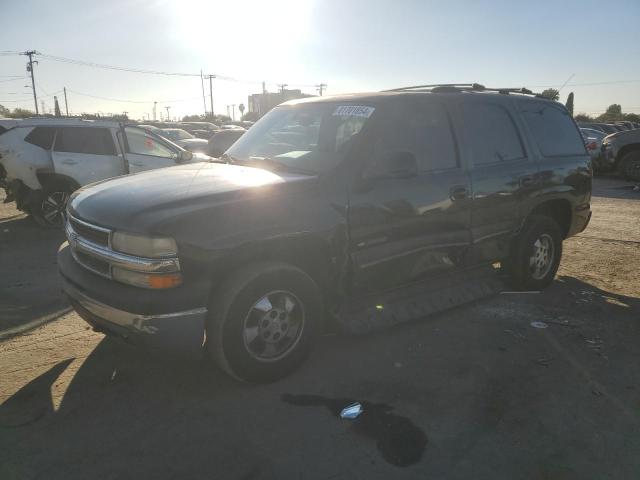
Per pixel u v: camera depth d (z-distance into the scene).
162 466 2.68
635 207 10.94
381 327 3.93
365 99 4.16
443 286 4.57
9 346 4.04
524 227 5.13
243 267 3.27
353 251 3.69
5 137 8.22
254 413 3.16
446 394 3.42
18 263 6.52
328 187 3.58
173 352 3.09
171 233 2.97
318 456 2.77
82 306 3.34
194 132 31.33
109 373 3.63
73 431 2.96
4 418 3.07
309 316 3.56
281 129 4.45
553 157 5.36
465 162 4.46
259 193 3.34
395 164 3.57
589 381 3.63
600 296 5.39
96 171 8.60
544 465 2.74
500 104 4.99
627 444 2.94
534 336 4.36
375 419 3.12
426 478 2.62
